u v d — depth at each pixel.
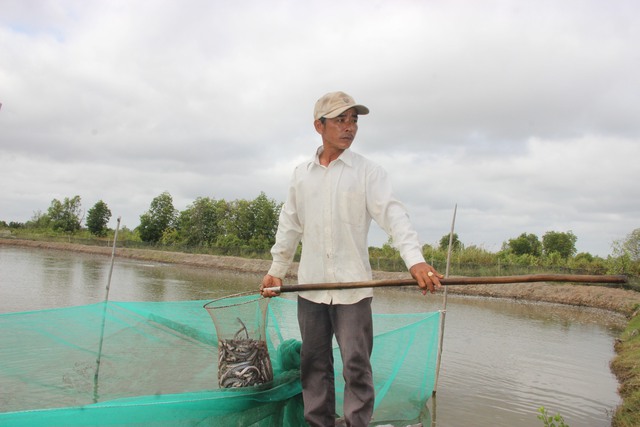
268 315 4.52
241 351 3.58
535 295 18.81
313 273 3.11
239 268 30.16
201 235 43.34
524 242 33.06
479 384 5.91
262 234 41.75
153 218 46.88
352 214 3.00
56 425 2.67
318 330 3.13
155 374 4.26
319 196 3.06
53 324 4.58
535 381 6.27
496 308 15.05
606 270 21.33
